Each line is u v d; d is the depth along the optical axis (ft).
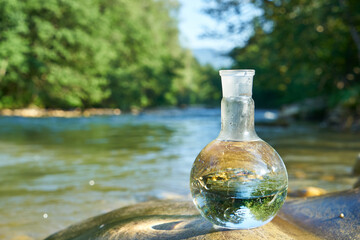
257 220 1.20
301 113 18.54
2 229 2.60
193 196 1.25
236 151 1.20
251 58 15.69
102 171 4.89
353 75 15.48
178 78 37.45
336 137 9.60
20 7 19.06
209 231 1.30
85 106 26.20
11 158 6.08
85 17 21.25
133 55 29.55
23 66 19.15
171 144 8.18
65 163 5.58
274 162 1.21
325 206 1.66
